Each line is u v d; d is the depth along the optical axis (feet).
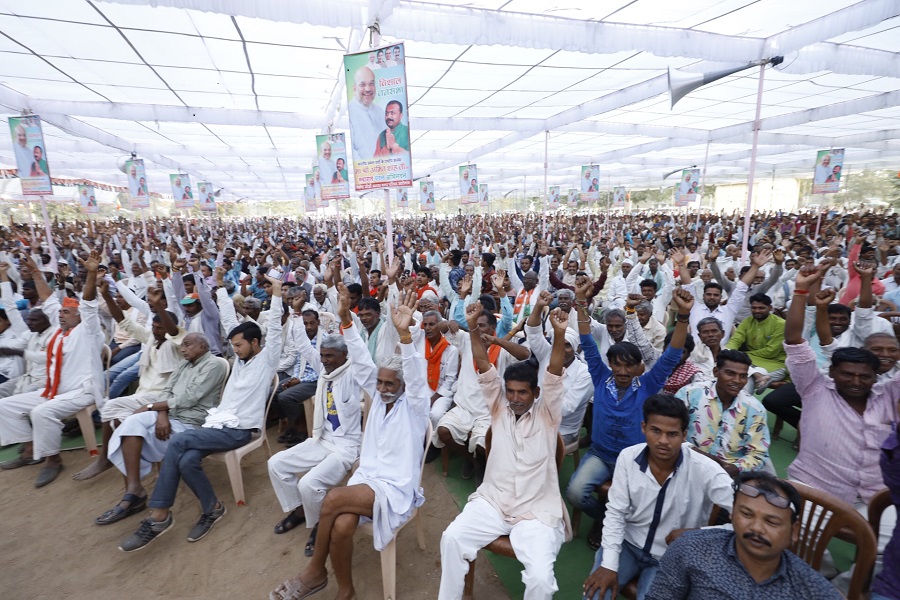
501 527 8.89
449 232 79.10
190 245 55.47
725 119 43.27
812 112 38.32
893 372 12.21
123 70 26.27
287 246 49.16
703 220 88.38
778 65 23.17
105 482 14.16
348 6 18.01
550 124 41.22
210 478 14.52
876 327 13.92
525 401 9.11
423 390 10.45
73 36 21.42
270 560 10.85
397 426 10.28
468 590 9.43
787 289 24.11
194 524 12.26
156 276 26.86
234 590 9.96
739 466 9.71
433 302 16.28
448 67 26.55
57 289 28.78
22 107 30.83
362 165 16.29
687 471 8.10
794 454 14.38
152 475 14.61
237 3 16.35
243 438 12.76
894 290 18.69
